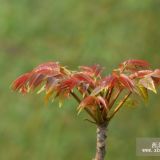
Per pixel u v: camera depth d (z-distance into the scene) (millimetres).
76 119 8914
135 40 8711
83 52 8758
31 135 9047
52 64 2820
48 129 8969
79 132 8906
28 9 9422
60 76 2764
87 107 2746
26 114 9164
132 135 8820
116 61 8562
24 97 9297
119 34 8711
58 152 8844
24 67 9234
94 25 8812
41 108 9086
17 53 9492
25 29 9289
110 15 8820
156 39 8734
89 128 8914
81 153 8852
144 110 8781
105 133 2760
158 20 8695
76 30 8977
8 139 9180
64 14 9094
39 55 9180
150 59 8695
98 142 2760
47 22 9211
